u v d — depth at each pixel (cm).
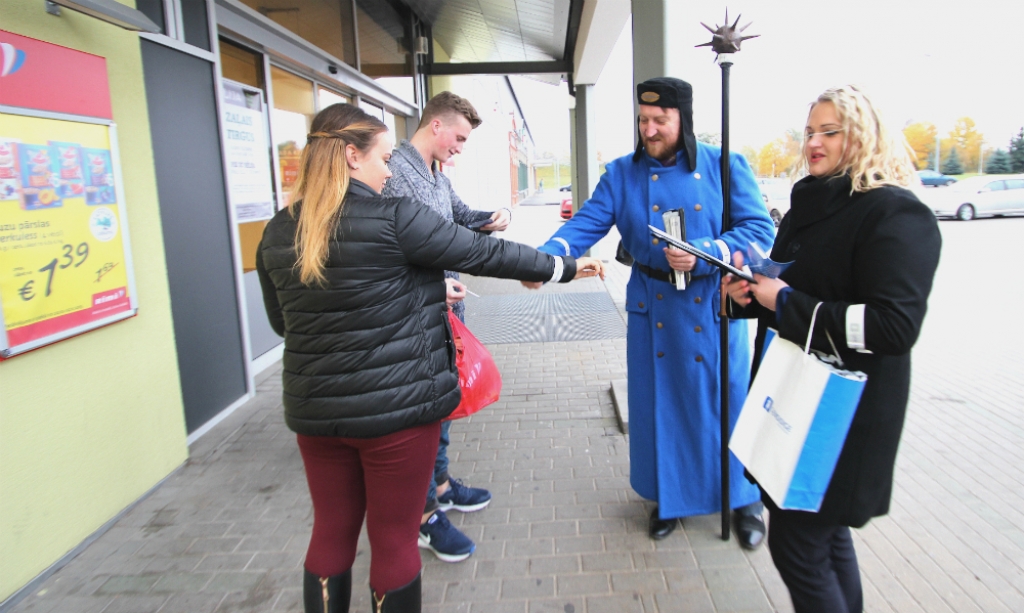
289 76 556
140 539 273
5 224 229
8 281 230
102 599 235
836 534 180
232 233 422
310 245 156
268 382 480
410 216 162
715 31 226
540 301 812
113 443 286
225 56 449
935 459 333
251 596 235
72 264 258
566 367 523
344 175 164
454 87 1343
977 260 1081
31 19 239
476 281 991
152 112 344
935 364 509
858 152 151
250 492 313
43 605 232
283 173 547
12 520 234
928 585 231
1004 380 464
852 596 182
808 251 161
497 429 392
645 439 264
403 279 166
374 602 183
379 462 172
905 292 139
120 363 290
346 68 643
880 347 141
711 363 252
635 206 253
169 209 359
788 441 148
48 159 245
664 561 249
